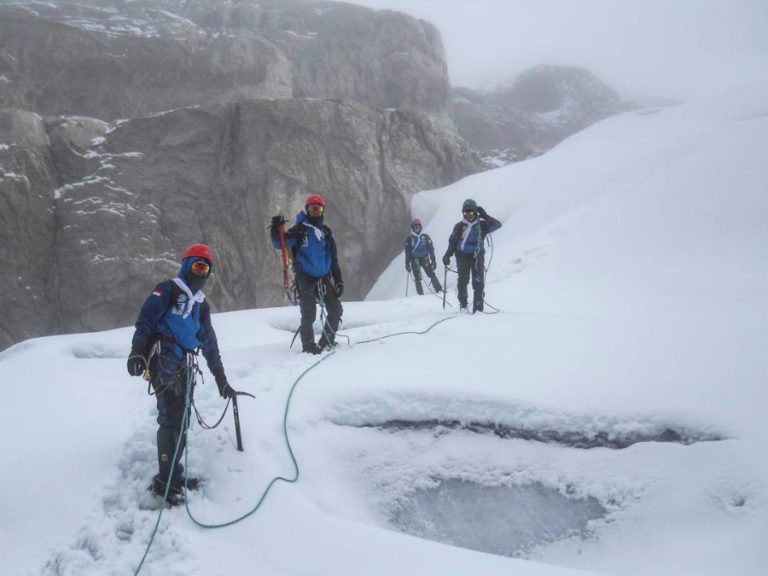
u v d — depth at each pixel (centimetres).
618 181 1620
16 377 679
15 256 2048
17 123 2177
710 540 343
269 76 3050
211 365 446
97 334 938
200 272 433
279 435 468
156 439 454
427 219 2328
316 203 656
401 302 1091
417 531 427
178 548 362
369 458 459
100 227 2105
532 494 422
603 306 927
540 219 1731
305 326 651
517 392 469
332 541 355
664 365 488
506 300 1041
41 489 425
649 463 400
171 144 2284
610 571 359
